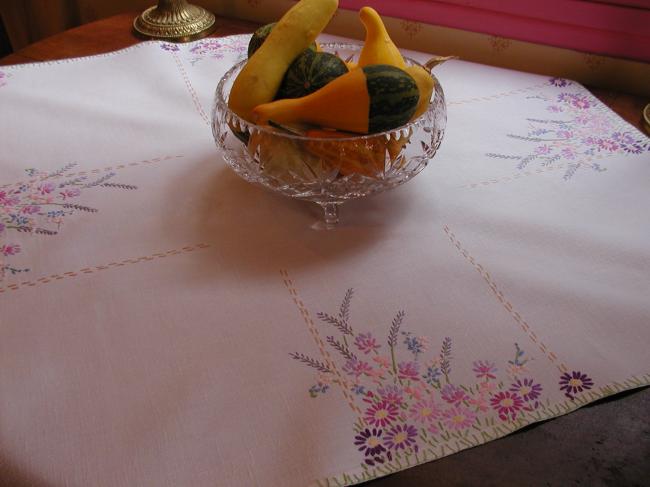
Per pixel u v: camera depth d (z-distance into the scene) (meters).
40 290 0.53
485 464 0.43
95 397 0.45
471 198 0.63
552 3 0.85
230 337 0.50
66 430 0.43
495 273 0.55
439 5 0.92
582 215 0.61
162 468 0.42
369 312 0.52
